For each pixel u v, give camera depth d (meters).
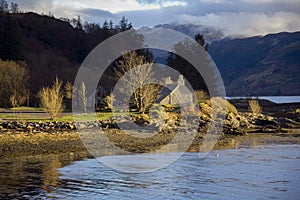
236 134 61.22
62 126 56.88
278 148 48.06
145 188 28.86
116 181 30.69
